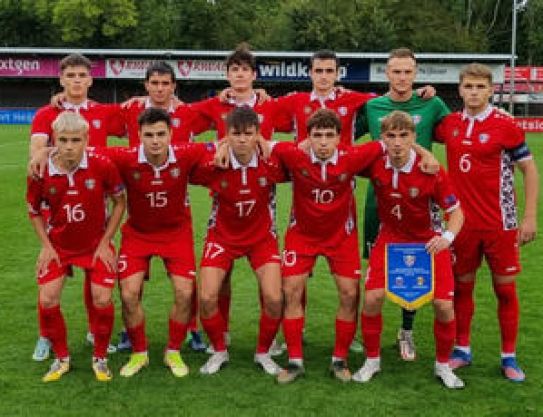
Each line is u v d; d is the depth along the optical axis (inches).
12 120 1453.0
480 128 185.0
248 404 167.2
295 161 183.5
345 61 1608.0
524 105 1594.5
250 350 207.5
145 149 182.1
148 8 2150.6
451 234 178.7
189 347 210.8
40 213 186.4
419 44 1987.0
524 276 291.9
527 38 2305.6
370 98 216.7
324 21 1871.3
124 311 186.5
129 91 1664.6
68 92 209.6
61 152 173.8
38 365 191.8
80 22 2044.8
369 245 217.9
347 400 169.9
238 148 179.3
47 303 181.0
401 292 182.4
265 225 192.7
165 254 191.3
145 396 171.6
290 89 1632.6
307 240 190.5
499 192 185.8
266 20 2185.0
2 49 1572.3
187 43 2134.6
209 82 1664.6
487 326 229.5
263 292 185.9
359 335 223.3
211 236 193.9
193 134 221.9
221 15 2132.1
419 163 177.6
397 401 169.6
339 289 187.8
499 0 2330.2
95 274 184.7
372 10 1894.7
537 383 182.1
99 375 182.9
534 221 187.9
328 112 179.5
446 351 180.9
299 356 185.6
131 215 192.9
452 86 1610.5
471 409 165.5
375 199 211.5
